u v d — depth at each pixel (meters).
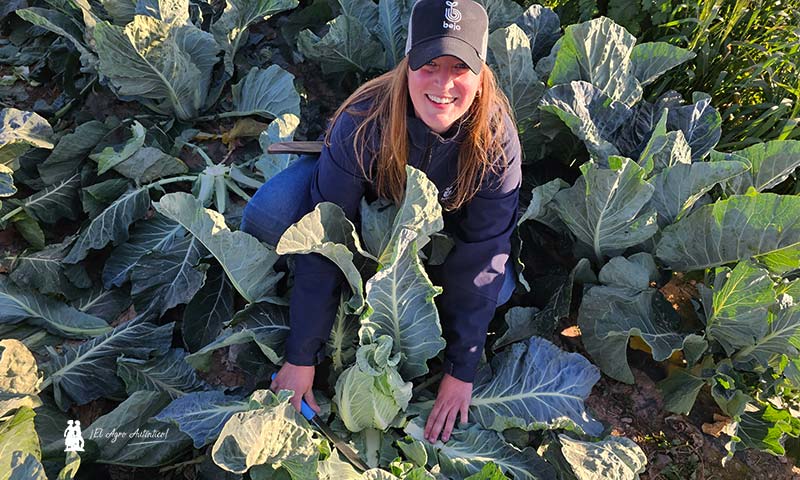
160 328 2.96
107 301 3.19
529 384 2.71
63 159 3.47
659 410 2.98
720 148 3.92
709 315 2.90
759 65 3.85
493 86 2.27
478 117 2.23
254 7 3.87
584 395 2.70
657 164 3.11
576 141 3.42
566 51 3.31
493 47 3.24
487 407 2.69
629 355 3.16
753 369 2.92
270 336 2.64
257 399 2.31
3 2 4.50
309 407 2.57
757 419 2.80
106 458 2.50
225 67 3.93
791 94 3.91
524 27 3.72
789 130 3.75
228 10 3.73
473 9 2.10
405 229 2.23
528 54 3.29
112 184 3.43
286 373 2.56
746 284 2.66
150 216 3.50
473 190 2.36
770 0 4.07
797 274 3.14
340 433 2.62
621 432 2.90
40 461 2.28
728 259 2.94
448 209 2.51
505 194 2.39
